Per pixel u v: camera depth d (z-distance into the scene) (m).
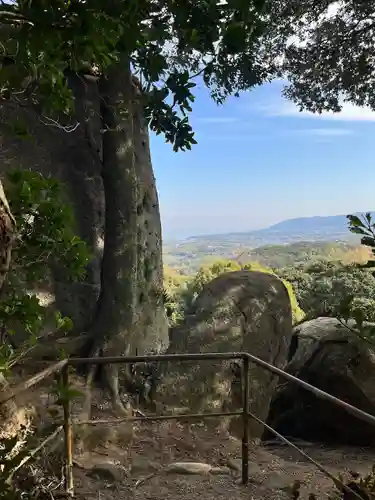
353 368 6.35
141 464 4.11
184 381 5.42
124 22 1.59
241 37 1.78
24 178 2.93
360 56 7.81
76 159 6.39
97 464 3.94
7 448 2.09
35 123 6.02
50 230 3.02
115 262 5.68
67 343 5.42
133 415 5.03
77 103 6.39
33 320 2.77
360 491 2.76
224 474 4.05
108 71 5.54
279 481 3.94
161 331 7.00
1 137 5.75
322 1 7.76
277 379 5.98
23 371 4.62
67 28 1.55
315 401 6.54
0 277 1.96
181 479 3.90
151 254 7.09
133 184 5.84
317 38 8.09
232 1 1.72
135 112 6.98
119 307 5.61
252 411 5.63
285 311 6.26
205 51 1.89
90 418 4.51
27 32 1.58
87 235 6.33
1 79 2.65
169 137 4.24
